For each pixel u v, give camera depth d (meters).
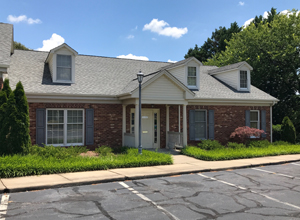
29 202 6.27
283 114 25.67
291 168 11.30
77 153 12.38
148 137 16.34
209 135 17.11
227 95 17.66
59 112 13.98
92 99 14.56
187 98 14.91
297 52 24.36
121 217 5.45
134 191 7.39
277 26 25.38
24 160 9.24
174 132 15.83
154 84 14.20
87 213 5.63
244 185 8.27
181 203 6.41
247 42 26.81
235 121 17.92
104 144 14.93
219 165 11.23
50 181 7.88
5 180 7.96
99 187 7.77
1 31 14.56
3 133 10.20
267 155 14.26
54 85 14.20
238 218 5.49
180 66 17.28
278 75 25.88
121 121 15.43
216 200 6.69
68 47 14.63
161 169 10.13
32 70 15.12
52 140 13.77
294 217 5.59
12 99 10.44
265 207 6.20
